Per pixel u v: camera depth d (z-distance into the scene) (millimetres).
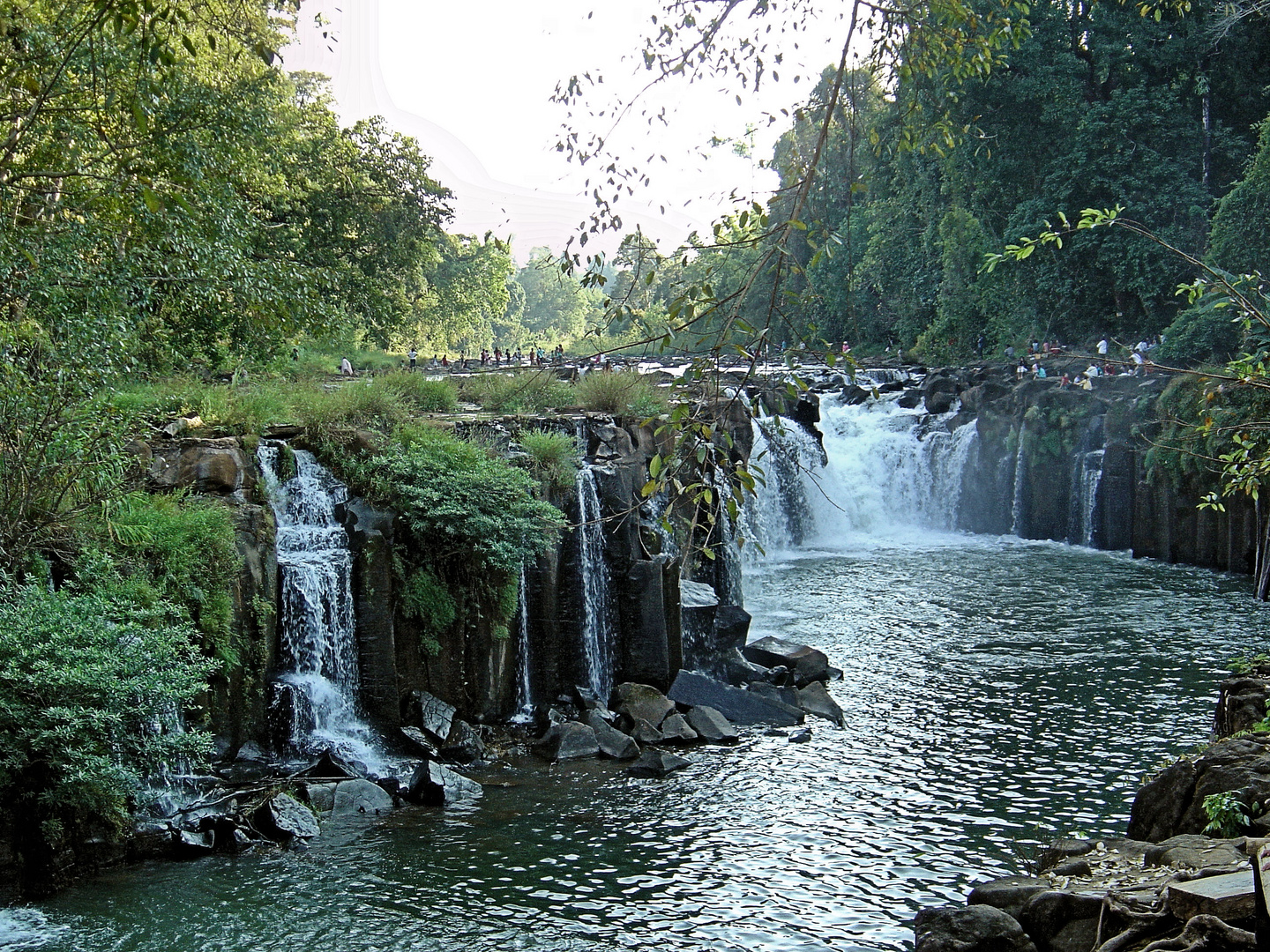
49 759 12422
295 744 16547
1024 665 23516
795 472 40000
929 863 13914
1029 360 46625
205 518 16156
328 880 13273
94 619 13383
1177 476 35625
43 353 15469
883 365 59938
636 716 19438
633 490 22641
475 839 14633
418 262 48312
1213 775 11039
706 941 11914
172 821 14062
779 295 7293
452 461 19781
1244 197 41844
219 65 26875
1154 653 24250
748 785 16766
